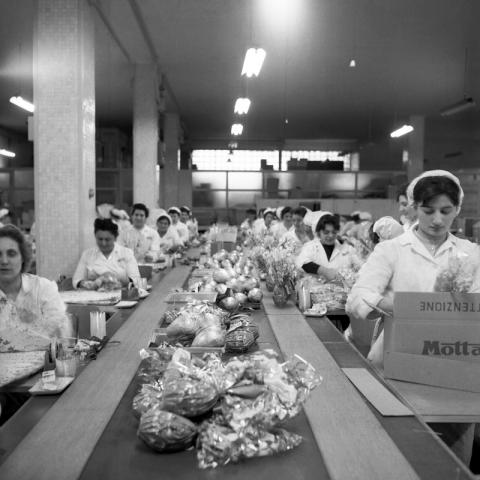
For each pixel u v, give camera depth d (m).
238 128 13.41
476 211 14.70
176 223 9.66
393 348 1.95
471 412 1.68
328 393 1.69
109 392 1.68
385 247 2.29
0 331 2.33
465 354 1.91
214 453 1.21
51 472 1.19
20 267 2.34
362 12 7.52
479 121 15.80
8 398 1.99
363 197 15.26
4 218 8.54
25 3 7.15
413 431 1.42
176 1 7.16
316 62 10.02
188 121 16.53
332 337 2.46
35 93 5.42
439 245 2.26
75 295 3.67
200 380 1.30
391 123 16.52
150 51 9.44
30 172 14.75
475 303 1.90
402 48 9.12
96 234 4.14
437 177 2.11
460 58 9.70
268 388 1.30
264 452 1.25
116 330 2.55
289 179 15.23
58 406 1.57
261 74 10.93
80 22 5.42
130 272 4.18
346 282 3.68
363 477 1.17
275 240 4.74
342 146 20.33
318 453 1.28
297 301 3.20
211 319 2.18
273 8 7.38
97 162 16.38
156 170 10.30
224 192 15.13
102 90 12.46
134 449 1.29
